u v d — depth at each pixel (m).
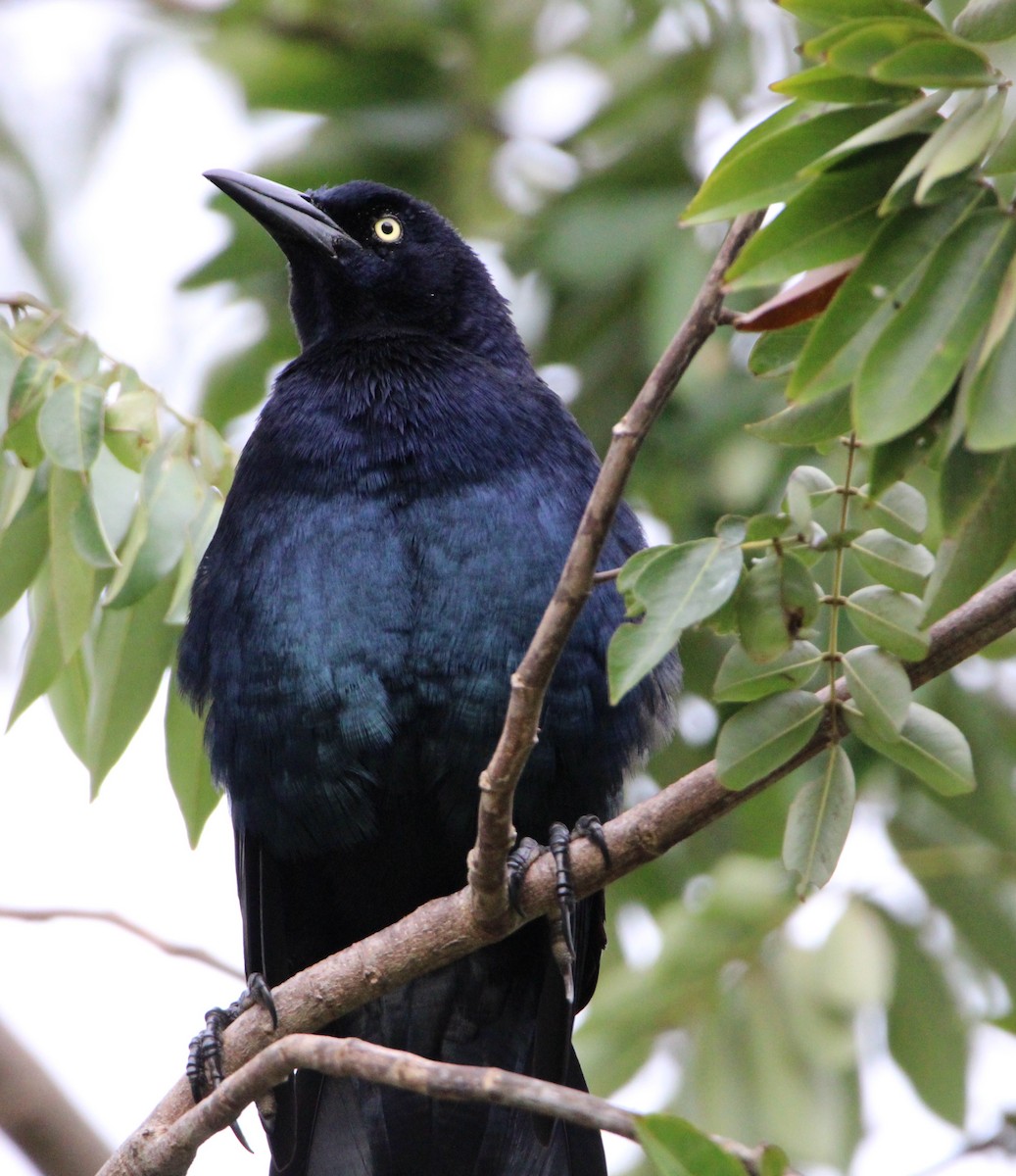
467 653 9.92
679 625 7.02
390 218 12.34
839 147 6.19
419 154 15.03
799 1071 11.88
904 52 5.89
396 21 15.31
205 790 11.07
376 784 10.14
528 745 7.54
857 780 12.84
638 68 14.74
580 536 7.21
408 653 9.95
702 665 13.34
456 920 8.57
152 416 10.30
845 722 7.80
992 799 12.89
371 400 10.69
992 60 6.21
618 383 14.25
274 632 10.06
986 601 8.02
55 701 11.05
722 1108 11.83
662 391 7.16
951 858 12.81
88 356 10.03
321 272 12.29
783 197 6.46
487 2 15.09
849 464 7.58
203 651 10.42
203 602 10.42
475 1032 10.46
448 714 9.95
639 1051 12.05
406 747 10.05
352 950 8.83
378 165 15.01
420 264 12.24
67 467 9.34
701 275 13.34
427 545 10.05
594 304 14.41
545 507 10.18
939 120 6.25
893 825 13.28
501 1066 10.45
